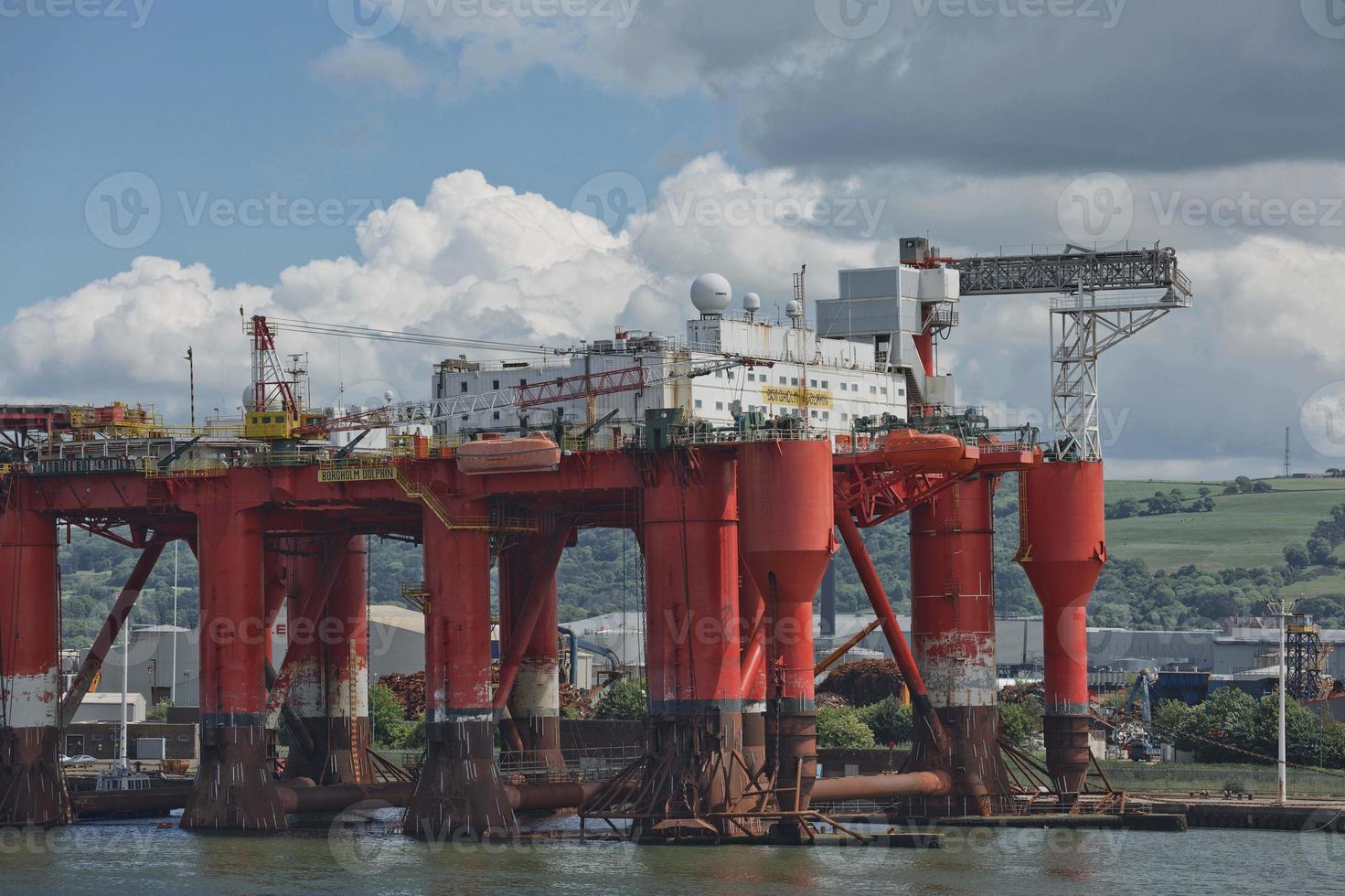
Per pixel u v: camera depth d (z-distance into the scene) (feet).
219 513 418.10
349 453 415.44
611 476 388.78
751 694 399.65
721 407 410.72
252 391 460.14
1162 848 379.55
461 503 400.26
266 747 422.41
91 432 438.40
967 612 425.69
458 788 394.32
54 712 432.25
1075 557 427.33
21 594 428.97
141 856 374.84
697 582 381.19
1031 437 417.49
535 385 417.69
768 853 367.86
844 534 406.41
